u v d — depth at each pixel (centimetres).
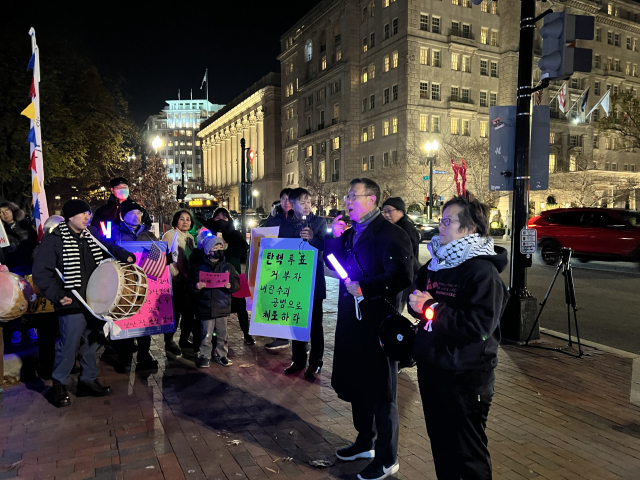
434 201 3825
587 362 575
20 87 1669
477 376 236
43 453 358
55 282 445
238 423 412
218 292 562
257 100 8869
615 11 5828
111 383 514
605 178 4703
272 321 533
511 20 4966
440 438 248
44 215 702
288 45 7450
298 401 463
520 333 650
